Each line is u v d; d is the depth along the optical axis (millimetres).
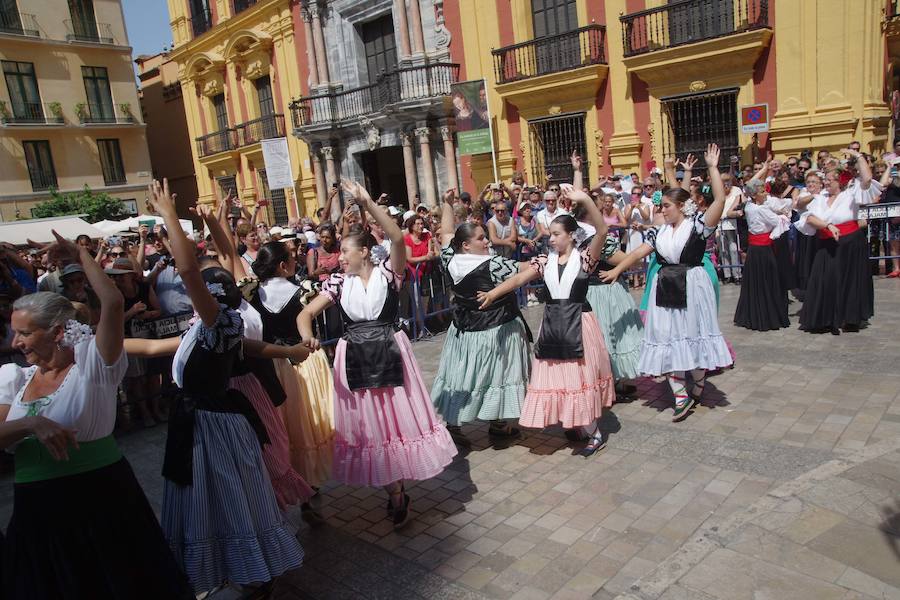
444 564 3461
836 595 2787
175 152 31594
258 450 3174
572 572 3273
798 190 8797
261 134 23297
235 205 4531
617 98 14117
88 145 28328
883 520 3264
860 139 11375
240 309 3514
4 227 12547
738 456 4270
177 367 3070
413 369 3898
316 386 4113
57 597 2572
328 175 20562
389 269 3822
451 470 4578
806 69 11625
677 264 4828
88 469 2627
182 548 3031
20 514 2586
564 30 14883
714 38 12141
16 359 5145
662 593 2932
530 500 4039
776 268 6914
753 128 11680
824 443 4301
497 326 4711
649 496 3916
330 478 4098
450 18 16609
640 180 13836
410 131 17578
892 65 12656
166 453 3094
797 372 5648
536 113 15445
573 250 4512
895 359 5668
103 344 2605
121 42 29031
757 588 2889
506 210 9422
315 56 20234
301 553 3174
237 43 22797
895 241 8781
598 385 4520
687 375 5277
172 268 6289
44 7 26984
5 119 25922
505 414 4719
